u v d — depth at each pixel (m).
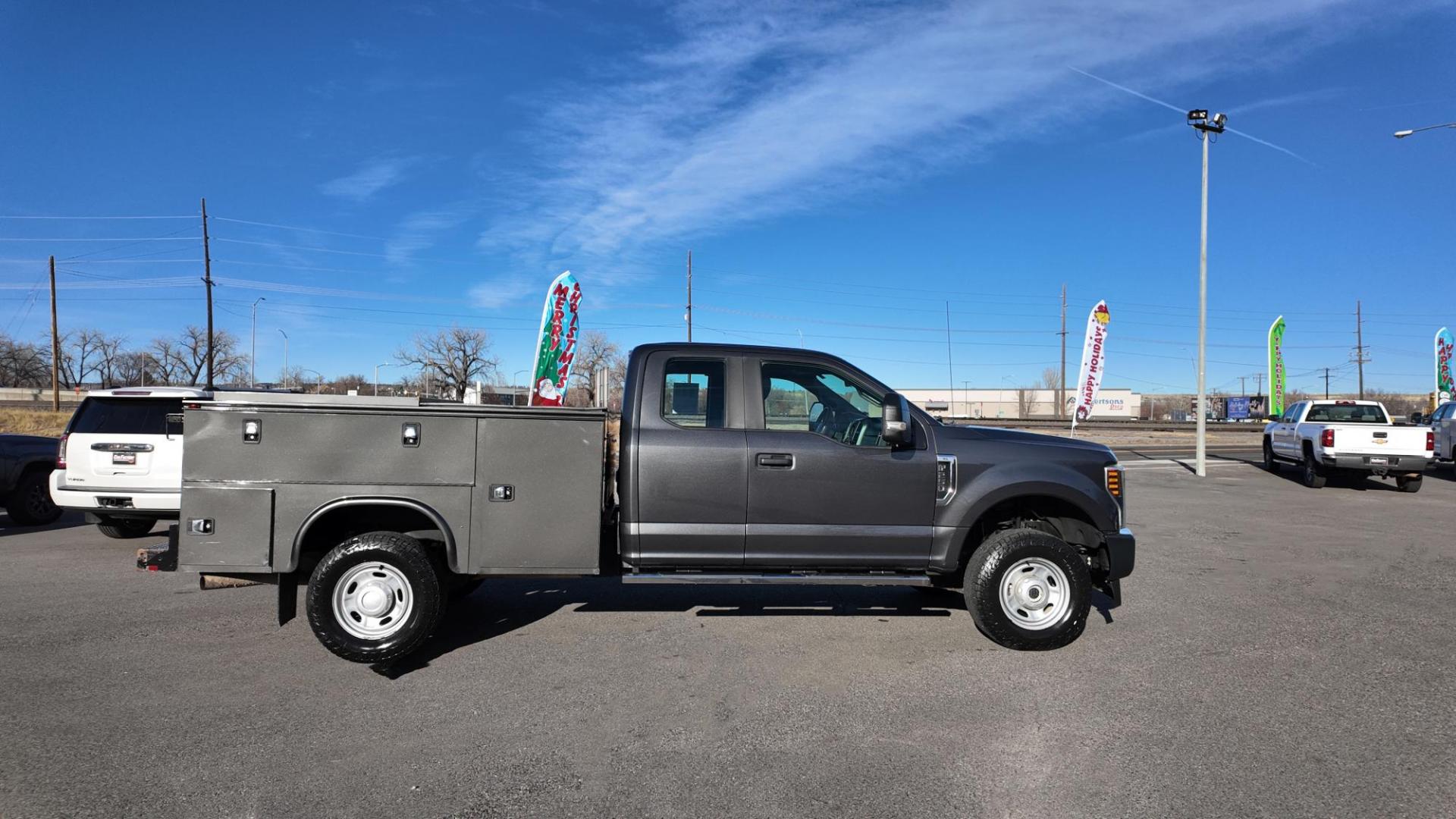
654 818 3.35
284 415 5.17
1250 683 4.97
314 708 4.49
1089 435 44.84
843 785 3.64
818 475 5.63
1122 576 5.92
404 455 5.25
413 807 3.42
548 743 4.06
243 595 6.98
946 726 4.31
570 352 14.16
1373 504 14.08
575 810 3.41
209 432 5.14
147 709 4.45
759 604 6.83
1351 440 15.74
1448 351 34.16
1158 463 22.62
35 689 4.72
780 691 4.81
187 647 5.53
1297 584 7.75
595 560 5.38
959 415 106.19
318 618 5.04
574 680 4.96
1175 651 5.61
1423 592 7.41
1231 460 24.41
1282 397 25.70
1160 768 3.81
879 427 5.90
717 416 5.73
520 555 5.32
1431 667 5.30
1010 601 5.61
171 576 7.71
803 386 5.88
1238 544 10.03
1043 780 3.69
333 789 3.57
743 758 3.91
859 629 6.09
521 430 5.32
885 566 5.78
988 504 5.74
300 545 5.18
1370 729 4.28
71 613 6.36
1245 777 3.73
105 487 8.74
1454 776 3.75
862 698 4.69
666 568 5.66
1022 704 4.61
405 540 5.22
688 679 5.00
